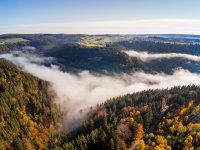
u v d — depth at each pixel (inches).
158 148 5393.7
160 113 7253.9
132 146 5930.1
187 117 6471.5
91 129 7091.5
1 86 7746.1
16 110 7057.1
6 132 6220.5
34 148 6333.7
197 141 5447.8
